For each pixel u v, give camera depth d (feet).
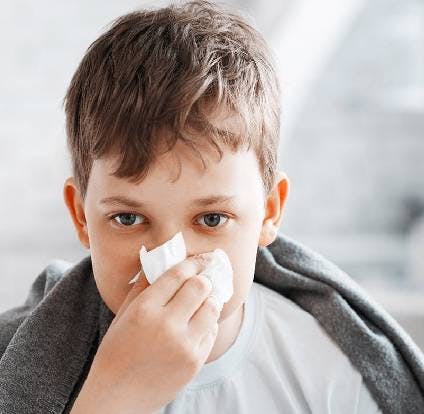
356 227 6.69
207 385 2.37
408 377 2.45
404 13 6.58
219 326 2.36
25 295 5.65
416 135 6.64
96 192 2.04
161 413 2.35
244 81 2.12
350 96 6.66
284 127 5.68
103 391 1.98
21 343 2.35
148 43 2.13
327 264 2.58
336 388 2.42
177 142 1.93
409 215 6.70
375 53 6.63
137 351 1.97
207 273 2.00
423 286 6.25
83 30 5.62
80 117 2.16
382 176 6.70
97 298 2.45
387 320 2.47
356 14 6.49
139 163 1.93
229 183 1.98
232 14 2.36
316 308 2.51
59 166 5.66
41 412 2.30
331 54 6.55
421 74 6.63
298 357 2.44
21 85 5.58
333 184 6.69
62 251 5.75
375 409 2.44
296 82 5.60
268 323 2.50
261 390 2.41
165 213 1.97
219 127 1.98
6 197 5.63
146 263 1.99
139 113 1.97
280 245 2.60
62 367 2.34
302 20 5.42
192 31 2.18
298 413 2.40
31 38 5.54
